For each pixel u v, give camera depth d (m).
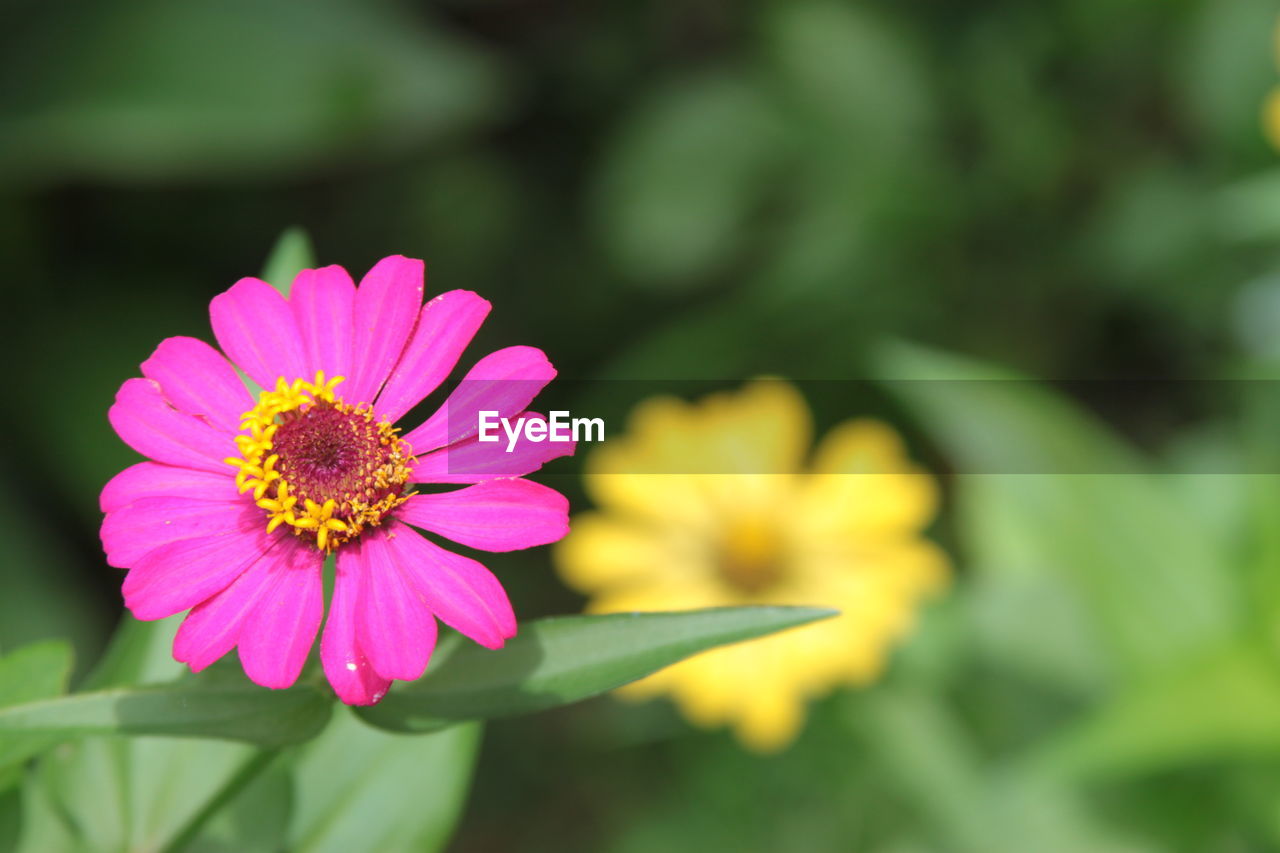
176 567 0.39
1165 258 0.96
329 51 0.84
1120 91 1.01
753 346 0.97
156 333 0.91
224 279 1.00
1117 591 0.65
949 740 0.73
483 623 0.38
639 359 0.96
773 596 0.73
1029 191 0.99
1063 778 0.60
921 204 0.98
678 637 0.40
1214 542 0.70
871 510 0.75
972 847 0.70
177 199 0.99
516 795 0.95
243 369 0.40
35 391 0.87
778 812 0.80
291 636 0.39
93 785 0.44
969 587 0.77
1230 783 0.67
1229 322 0.95
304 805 0.46
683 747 0.85
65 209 0.95
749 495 0.76
